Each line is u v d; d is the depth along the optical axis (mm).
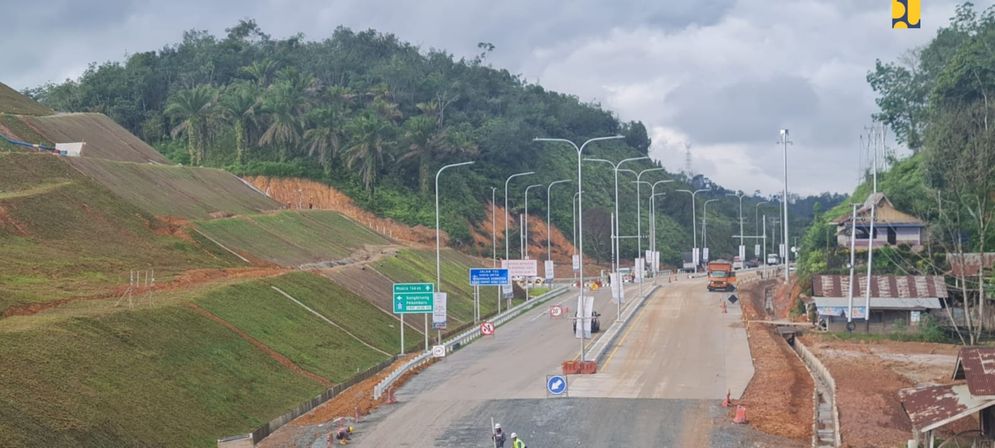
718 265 116000
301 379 55312
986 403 36750
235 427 45000
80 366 42094
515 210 170000
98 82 169625
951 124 93688
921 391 40594
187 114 143500
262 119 150375
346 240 104875
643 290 118062
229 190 109625
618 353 68062
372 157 148375
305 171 143875
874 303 79562
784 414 46562
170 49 194125
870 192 113188
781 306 101938
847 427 43125
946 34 121625
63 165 81562
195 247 77688
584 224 177875
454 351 72500
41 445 34688
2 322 45438
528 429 44812
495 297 110500
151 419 41281
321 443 42750
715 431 43469
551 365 63250
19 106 117812
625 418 46500
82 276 61312
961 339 73438
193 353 50281
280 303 66188
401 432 44719
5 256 60750
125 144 117875
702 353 66938
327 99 169000
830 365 61781
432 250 119375
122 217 76438
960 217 90812
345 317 71812
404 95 189625
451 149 160250
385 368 64375
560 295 119000
